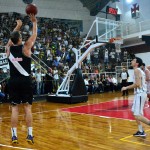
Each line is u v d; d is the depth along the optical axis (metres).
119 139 4.41
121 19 18.50
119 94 13.13
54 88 12.19
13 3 17.12
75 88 9.80
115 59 16.66
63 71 12.96
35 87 11.56
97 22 10.38
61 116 6.95
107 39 10.62
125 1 18.25
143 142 4.19
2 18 15.83
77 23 19.34
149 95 5.59
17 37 3.51
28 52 3.51
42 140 4.45
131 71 15.56
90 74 14.19
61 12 18.80
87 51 9.92
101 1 18.38
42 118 6.72
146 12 16.77
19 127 5.57
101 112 7.43
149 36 16.23
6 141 4.41
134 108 4.42
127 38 16.88
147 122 4.32
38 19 17.61
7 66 10.59
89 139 4.47
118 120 6.12
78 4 19.39
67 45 15.99
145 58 17.22
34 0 17.84
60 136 4.73
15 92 3.48
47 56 13.84
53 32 16.91
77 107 8.65
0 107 9.34
